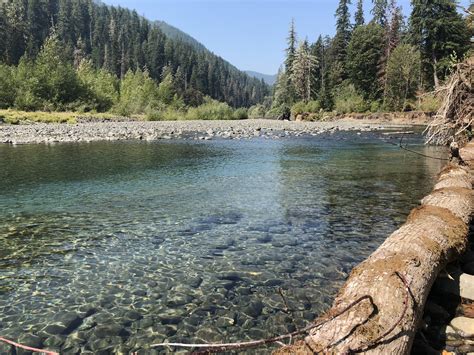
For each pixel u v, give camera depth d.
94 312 4.51
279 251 6.27
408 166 14.77
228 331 4.10
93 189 11.06
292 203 9.25
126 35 162.12
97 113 64.50
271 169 14.27
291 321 4.26
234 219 8.03
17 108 57.34
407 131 31.78
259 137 27.62
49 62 65.19
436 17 50.81
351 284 3.76
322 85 73.88
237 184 11.59
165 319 4.35
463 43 48.84
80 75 73.69
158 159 16.89
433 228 4.85
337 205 9.02
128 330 4.14
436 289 4.57
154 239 6.91
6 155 18.17
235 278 5.33
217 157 17.48
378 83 60.28
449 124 11.76
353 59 66.06
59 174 13.39
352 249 6.30
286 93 81.31
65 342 3.94
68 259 6.07
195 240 6.84
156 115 59.25
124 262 5.94
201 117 62.41
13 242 6.83
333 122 49.66
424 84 53.41
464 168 8.65
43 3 142.12
